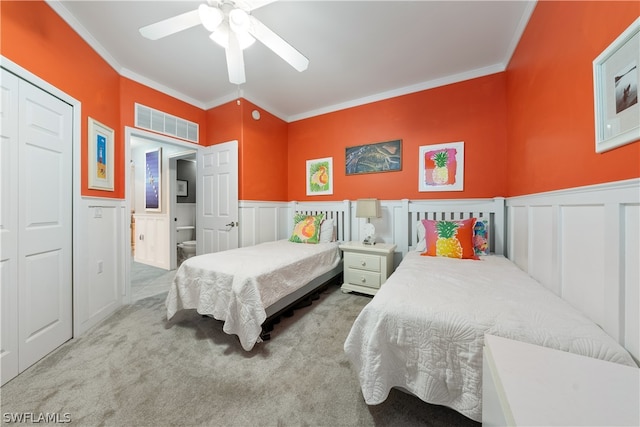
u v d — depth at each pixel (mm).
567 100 1299
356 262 2781
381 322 1125
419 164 2916
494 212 2508
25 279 1473
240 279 1730
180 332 1945
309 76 2732
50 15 1651
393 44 2193
